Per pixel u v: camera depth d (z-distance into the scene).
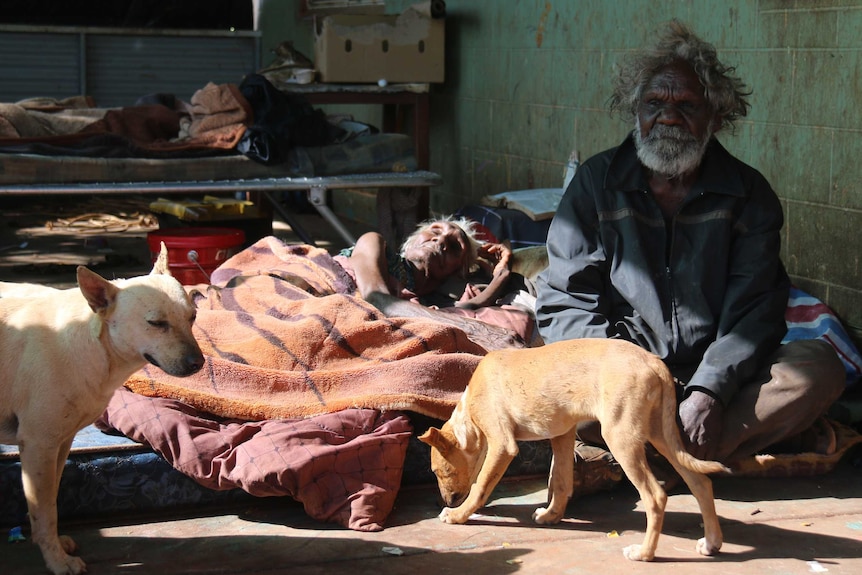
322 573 3.14
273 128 6.62
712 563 3.23
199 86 11.69
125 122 6.86
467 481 3.58
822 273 5.23
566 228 4.25
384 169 6.93
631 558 3.24
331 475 3.57
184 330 2.92
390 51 8.56
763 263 4.06
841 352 4.86
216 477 3.52
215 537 3.41
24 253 8.36
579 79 7.02
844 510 3.73
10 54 10.85
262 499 3.72
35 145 6.12
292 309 4.30
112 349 2.94
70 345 2.93
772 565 3.21
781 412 3.77
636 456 3.16
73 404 2.96
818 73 5.13
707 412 3.72
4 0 11.56
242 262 5.15
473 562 3.23
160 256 3.13
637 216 4.15
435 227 5.20
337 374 3.92
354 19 8.42
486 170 8.45
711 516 3.27
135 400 3.67
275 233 9.62
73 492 3.48
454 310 4.84
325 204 6.68
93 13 11.99
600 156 4.31
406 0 9.48
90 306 2.87
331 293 4.73
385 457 3.64
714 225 4.07
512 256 5.36
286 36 11.97
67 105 7.69
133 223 9.76
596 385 3.22
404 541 3.39
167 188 6.15
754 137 5.58
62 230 9.41
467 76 8.64
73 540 3.32
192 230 6.47
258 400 3.83
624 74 4.24
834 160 5.09
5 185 5.93
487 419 3.41
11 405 2.97
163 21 12.02
